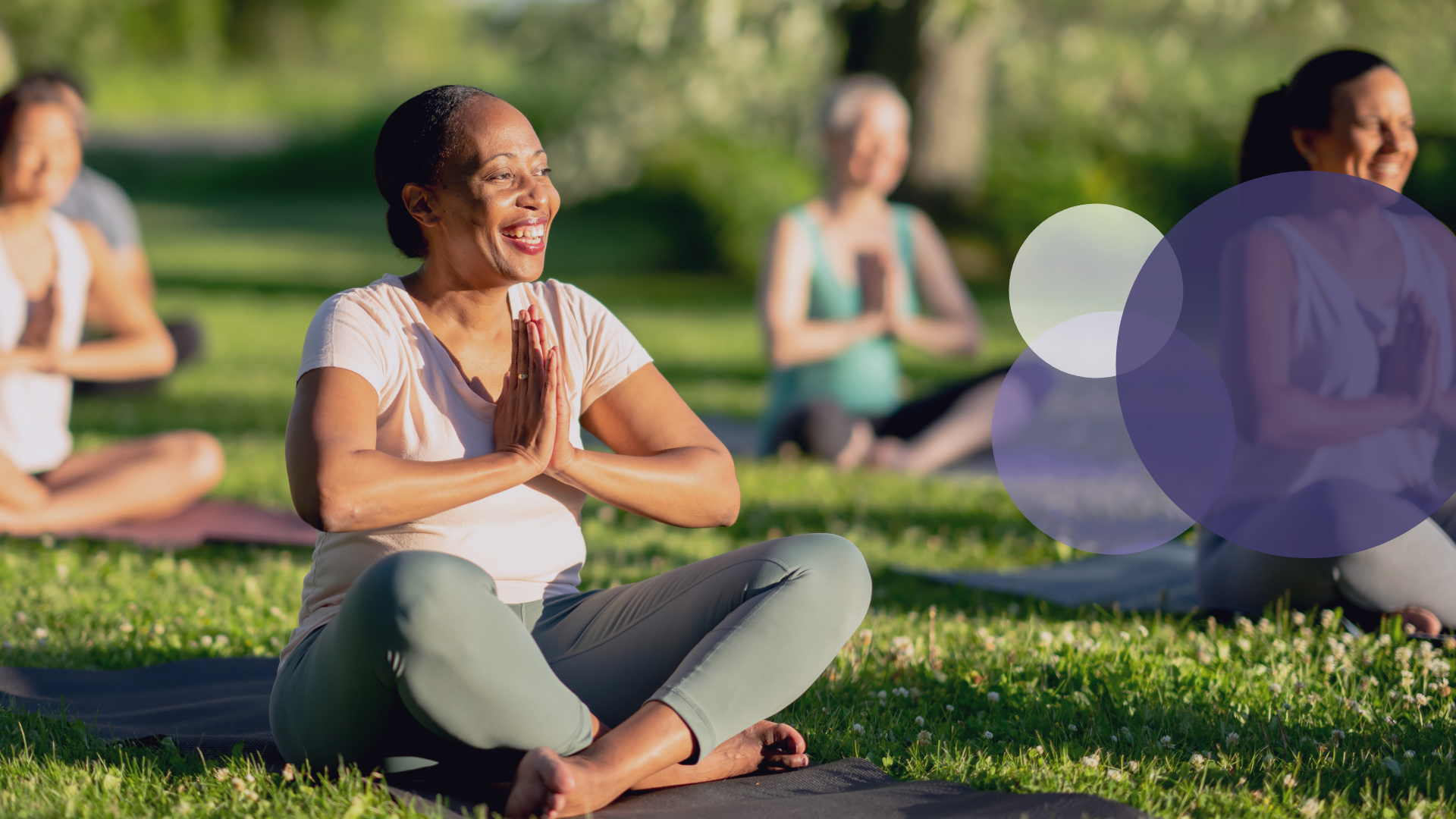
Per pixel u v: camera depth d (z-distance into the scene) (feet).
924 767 10.27
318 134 142.61
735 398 41.65
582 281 82.69
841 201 27.68
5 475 19.60
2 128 19.33
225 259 86.94
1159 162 79.77
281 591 16.83
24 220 19.84
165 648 14.17
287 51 178.81
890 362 29.50
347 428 9.32
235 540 19.69
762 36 60.90
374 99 159.53
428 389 9.87
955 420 28.96
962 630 14.75
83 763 10.16
